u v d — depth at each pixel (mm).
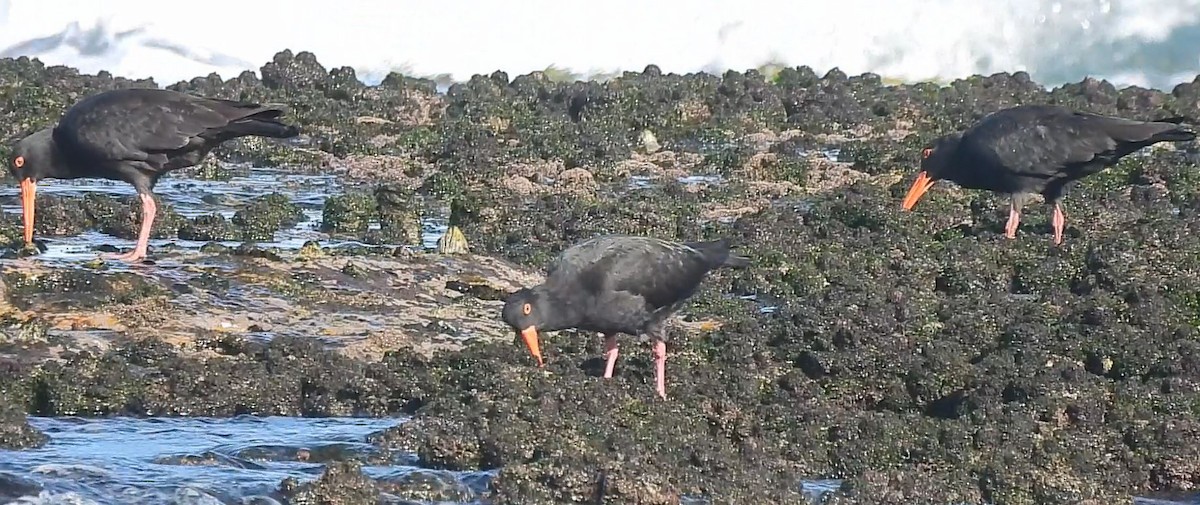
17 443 12477
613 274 14164
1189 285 17656
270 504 11133
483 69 40219
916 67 40000
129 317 16047
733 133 32438
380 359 15633
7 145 27391
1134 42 39500
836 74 36969
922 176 22047
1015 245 20469
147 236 18750
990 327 16281
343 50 40594
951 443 12602
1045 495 11766
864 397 14742
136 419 13766
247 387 14180
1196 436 12773
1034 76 39844
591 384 13328
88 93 33344
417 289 18094
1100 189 24812
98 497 11086
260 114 19125
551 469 11359
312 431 13344
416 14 40656
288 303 17062
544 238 21891
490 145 29484
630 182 28047
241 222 22359
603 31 40250
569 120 33000
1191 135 20844
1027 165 20844
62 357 14742
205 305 16625
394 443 12680
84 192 25109
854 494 11516
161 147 18766
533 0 40438
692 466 11953
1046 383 13914
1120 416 13375
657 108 33250
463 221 22984
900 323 16234
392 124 32750
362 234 22656
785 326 15883
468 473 12070
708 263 14836
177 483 11438
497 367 13961
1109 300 17078
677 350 15672
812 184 27453
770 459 12359
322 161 29422
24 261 17469
